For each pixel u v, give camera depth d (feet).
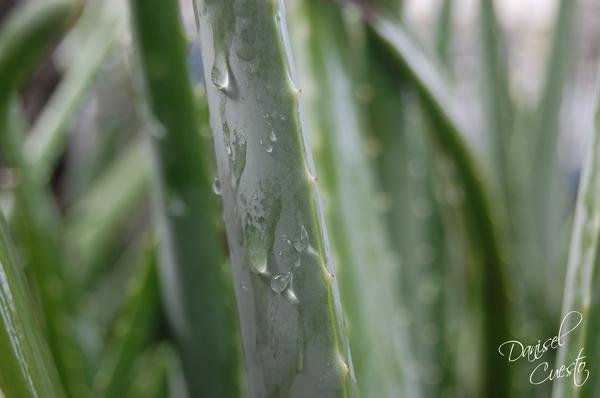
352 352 1.32
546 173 2.32
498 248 1.57
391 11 1.58
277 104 0.89
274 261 0.92
